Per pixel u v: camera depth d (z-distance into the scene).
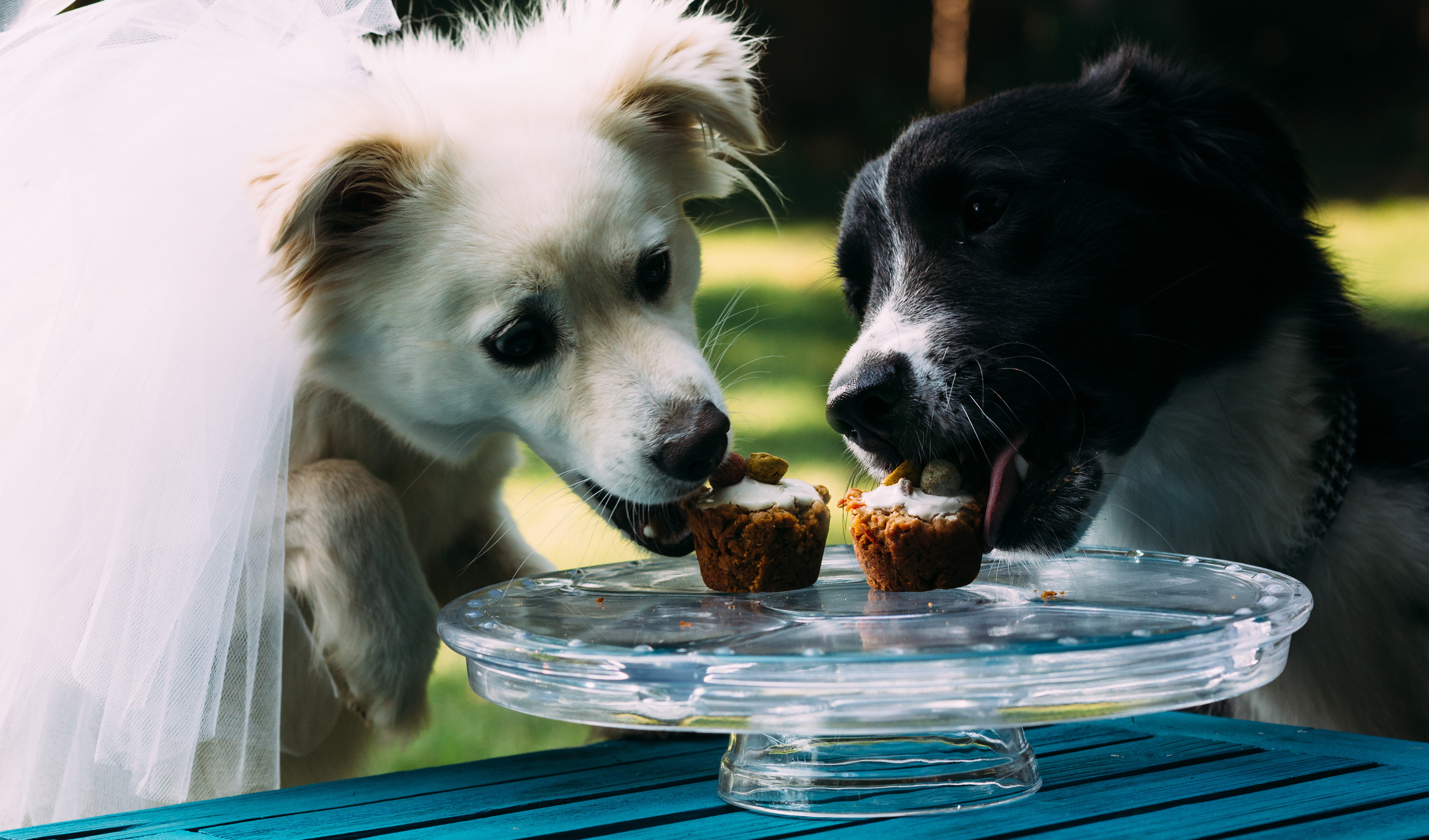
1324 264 0.92
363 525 0.88
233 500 0.83
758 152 0.97
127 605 0.83
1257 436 0.89
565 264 0.87
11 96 0.85
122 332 0.83
